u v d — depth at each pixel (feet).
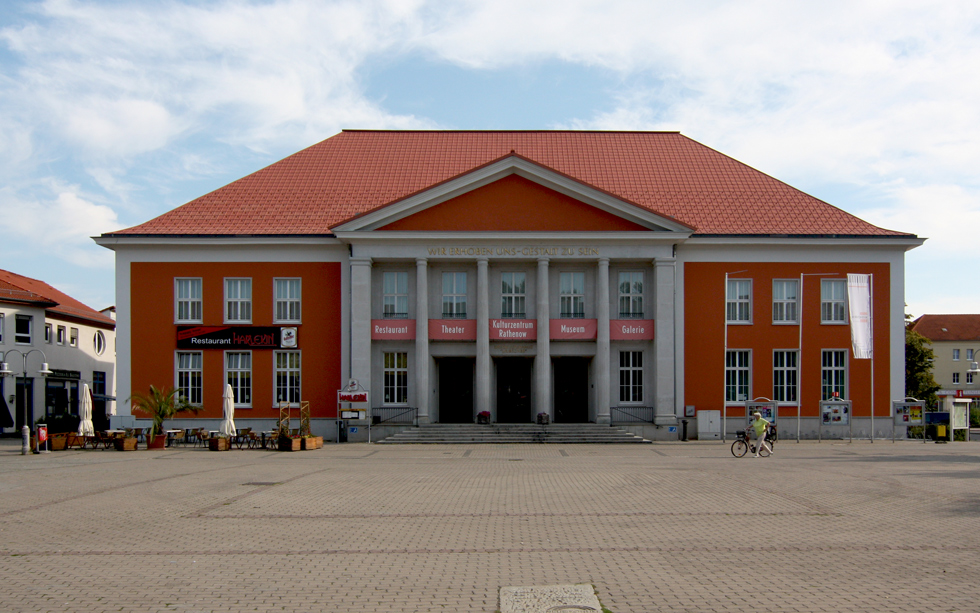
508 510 47.98
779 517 44.98
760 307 124.67
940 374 333.42
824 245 124.77
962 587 29.68
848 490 56.08
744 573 31.86
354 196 132.36
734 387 124.57
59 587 30.25
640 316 125.29
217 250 124.47
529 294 124.77
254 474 68.64
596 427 116.57
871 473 67.56
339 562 34.19
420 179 136.56
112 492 56.08
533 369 125.80
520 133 150.92
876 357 125.29
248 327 123.24
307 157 143.43
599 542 38.19
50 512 47.37
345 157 143.33
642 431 118.93
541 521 44.06
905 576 31.35
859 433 124.16
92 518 45.27
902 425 117.60
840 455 89.92
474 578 31.27
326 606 27.68
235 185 135.54
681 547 36.91
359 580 31.09
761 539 38.68
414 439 114.21
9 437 140.46
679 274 124.57
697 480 62.69
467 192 121.29
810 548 36.58
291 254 124.57
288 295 124.57
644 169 139.95
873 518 44.52
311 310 123.85
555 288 124.88
